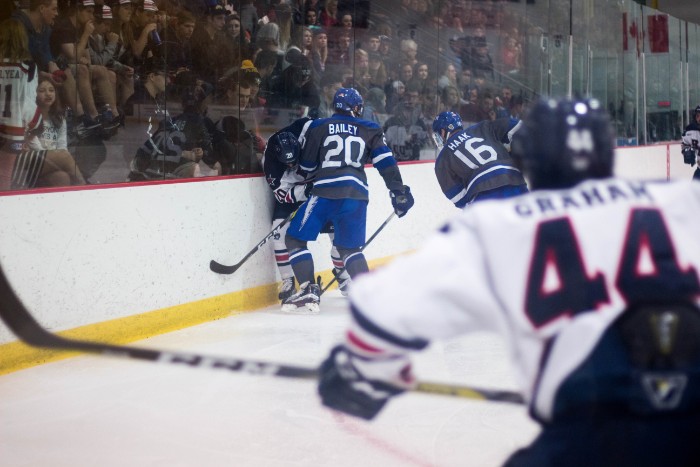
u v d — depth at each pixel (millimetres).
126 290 7605
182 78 8625
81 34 7586
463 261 2010
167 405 5801
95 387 6215
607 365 1981
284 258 9211
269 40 9789
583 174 2180
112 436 5211
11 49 7047
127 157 8109
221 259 8719
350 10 11453
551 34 16859
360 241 8758
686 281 2045
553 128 2184
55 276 6910
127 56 8031
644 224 2076
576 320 1992
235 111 9297
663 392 1986
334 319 8695
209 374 6535
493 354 7230
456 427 5324
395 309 1995
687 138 12891
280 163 8867
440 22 13656
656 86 21625
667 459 1992
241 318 8742
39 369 6680
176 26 8492
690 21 25500
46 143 7371
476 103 14828
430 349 7402
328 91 11141
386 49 12344
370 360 2070
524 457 2062
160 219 7945
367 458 4812
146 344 7570
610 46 19188
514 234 2025
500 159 8016
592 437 1991
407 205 8766
